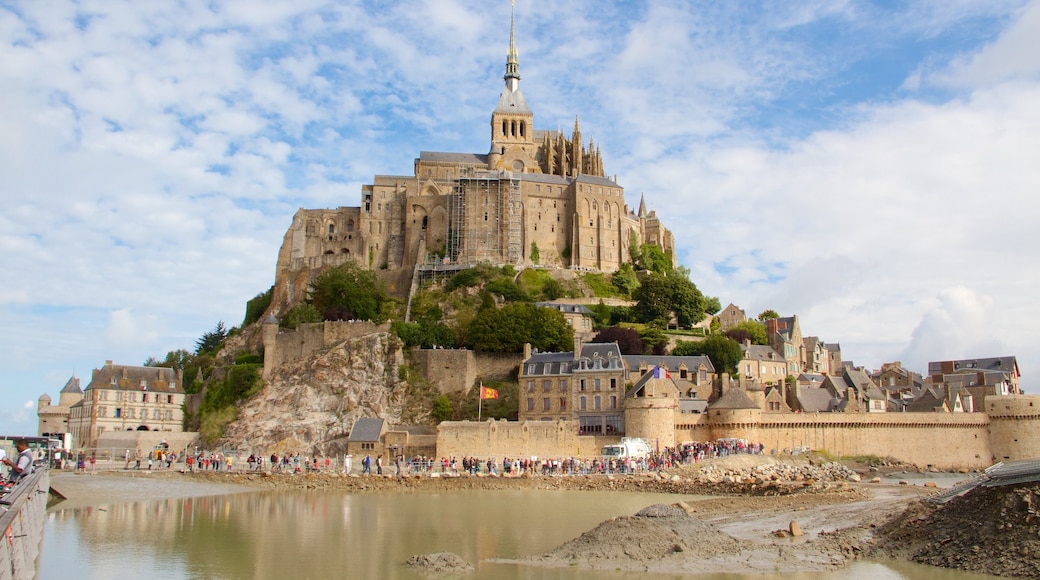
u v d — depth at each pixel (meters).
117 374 157.88
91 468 107.06
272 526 70.06
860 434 135.12
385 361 151.62
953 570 54.94
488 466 109.31
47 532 65.19
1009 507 59.00
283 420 144.75
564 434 120.44
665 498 91.75
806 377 168.88
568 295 195.00
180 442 150.38
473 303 186.75
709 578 52.66
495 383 149.75
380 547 61.56
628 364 144.25
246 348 185.75
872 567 56.12
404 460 121.38
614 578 52.41
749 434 129.75
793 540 64.38
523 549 61.34
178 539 63.31
